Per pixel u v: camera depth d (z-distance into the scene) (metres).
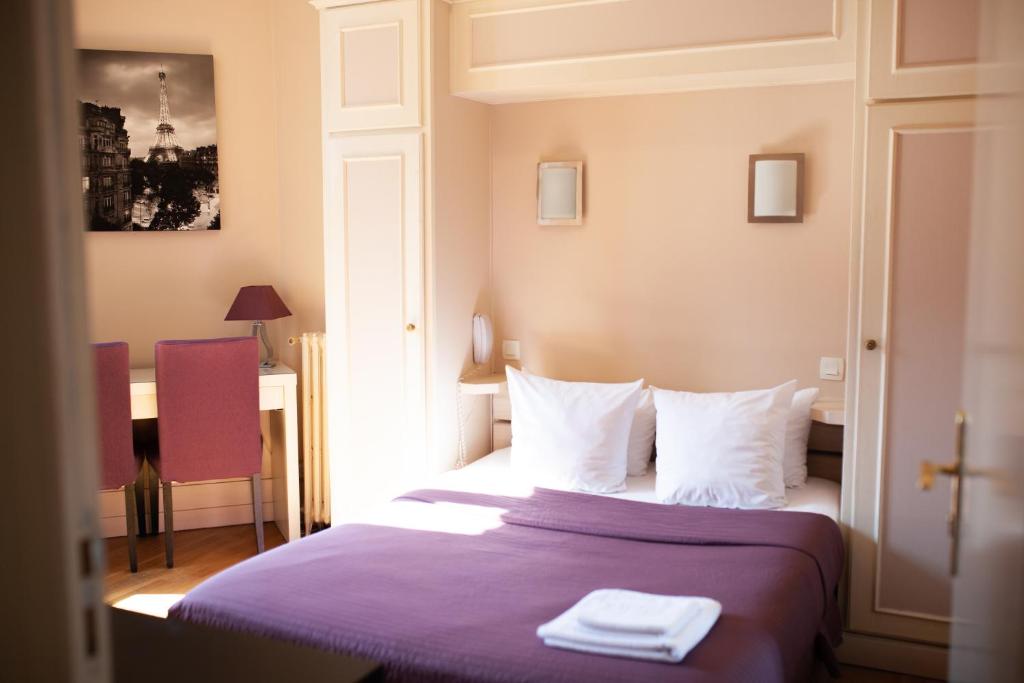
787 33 3.39
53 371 0.66
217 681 1.39
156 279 4.64
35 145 0.65
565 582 2.58
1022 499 0.99
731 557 2.77
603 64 3.70
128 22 4.49
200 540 4.59
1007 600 1.04
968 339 1.30
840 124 3.65
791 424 3.56
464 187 4.12
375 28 3.95
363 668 1.45
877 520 3.24
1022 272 1.00
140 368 4.63
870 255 3.16
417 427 4.02
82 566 0.67
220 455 4.13
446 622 2.30
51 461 0.67
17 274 0.66
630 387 3.74
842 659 3.34
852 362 3.22
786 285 3.79
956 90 3.00
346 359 4.14
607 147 4.08
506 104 4.27
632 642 2.07
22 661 0.69
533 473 3.67
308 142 4.66
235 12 4.66
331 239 4.14
